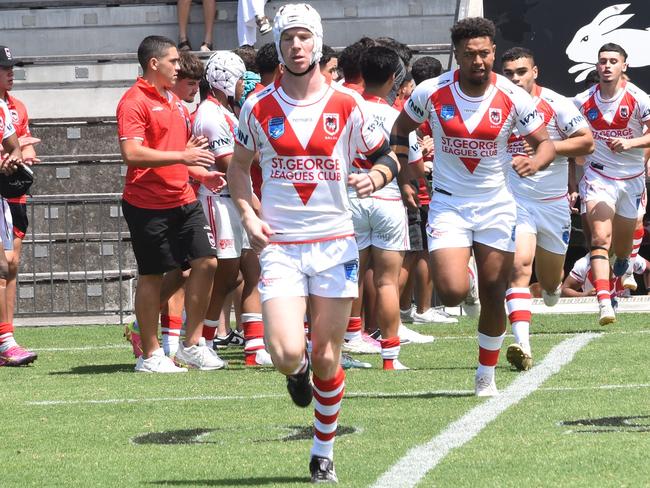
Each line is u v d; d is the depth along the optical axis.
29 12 64.00
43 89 62.12
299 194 20.06
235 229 36.44
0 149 37.44
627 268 45.50
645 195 44.12
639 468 19.66
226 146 35.97
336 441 22.95
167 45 34.16
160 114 34.06
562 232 36.53
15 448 23.36
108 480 20.16
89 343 44.47
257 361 36.69
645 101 43.06
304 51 20.06
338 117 20.17
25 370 36.56
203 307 35.78
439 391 29.34
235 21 63.50
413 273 48.97
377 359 37.31
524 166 26.42
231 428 25.05
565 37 57.22
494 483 18.88
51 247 53.16
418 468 20.27
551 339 40.50
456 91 27.56
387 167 20.31
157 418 26.52
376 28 63.03
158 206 34.31
